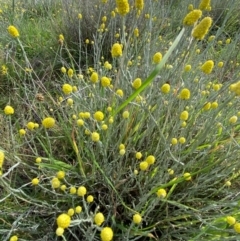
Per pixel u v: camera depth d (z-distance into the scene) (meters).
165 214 0.34
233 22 0.83
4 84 0.60
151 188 0.33
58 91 0.55
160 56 0.33
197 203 0.35
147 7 0.68
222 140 0.39
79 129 0.34
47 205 0.33
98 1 0.75
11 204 0.35
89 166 0.37
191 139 0.37
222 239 0.27
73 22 0.73
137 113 0.38
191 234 0.31
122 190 0.34
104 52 0.68
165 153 0.32
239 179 0.38
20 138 0.41
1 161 0.23
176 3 0.88
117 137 0.38
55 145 0.43
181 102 0.37
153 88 0.41
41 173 0.37
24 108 0.48
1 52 0.64
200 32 0.32
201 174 0.35
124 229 0.31
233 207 0.31
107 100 0.41
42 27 0.82
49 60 0.65
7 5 0.94
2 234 0.33
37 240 0.30
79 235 0.33
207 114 0.37
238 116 0.37
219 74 0.56
